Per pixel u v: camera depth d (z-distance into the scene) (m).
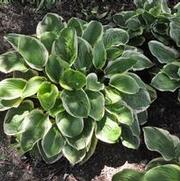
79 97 0.62
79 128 0.61
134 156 0.68
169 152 0.63
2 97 0.62
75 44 0.63
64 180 0.65
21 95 0.63
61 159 0.66
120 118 0.63
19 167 0.66
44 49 0.64
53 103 0.61
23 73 0.66
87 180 0.65
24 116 0.64
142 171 0.64
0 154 0.67
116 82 0.65
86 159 0.63
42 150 0.63
